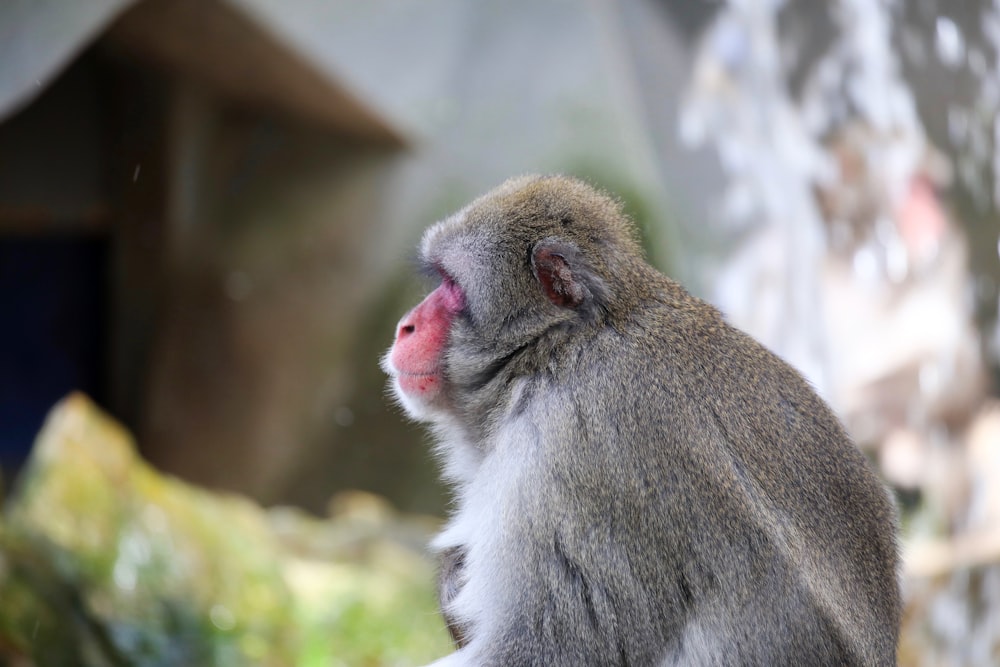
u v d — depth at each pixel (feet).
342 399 69.82
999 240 59.67
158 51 65.05
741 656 22.44
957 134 59.00
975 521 57.06
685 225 60.64
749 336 25.41
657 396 23.20
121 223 71.15
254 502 70.38
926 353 58.39
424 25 64.69
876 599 23.62
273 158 72.13
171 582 45.60
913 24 58.54
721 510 22.61
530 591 22.80
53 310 71.26
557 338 24.44
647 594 22.41
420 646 49.90
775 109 60.80
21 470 67.41
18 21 44.06
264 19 57.47
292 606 49.39
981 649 50.03
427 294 28.53
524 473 23.39
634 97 64.13
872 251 59.77
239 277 71.05
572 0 65.41
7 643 38.55
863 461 24.84
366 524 63.26
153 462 71.26
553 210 25.18
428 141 66.13
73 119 69.56
